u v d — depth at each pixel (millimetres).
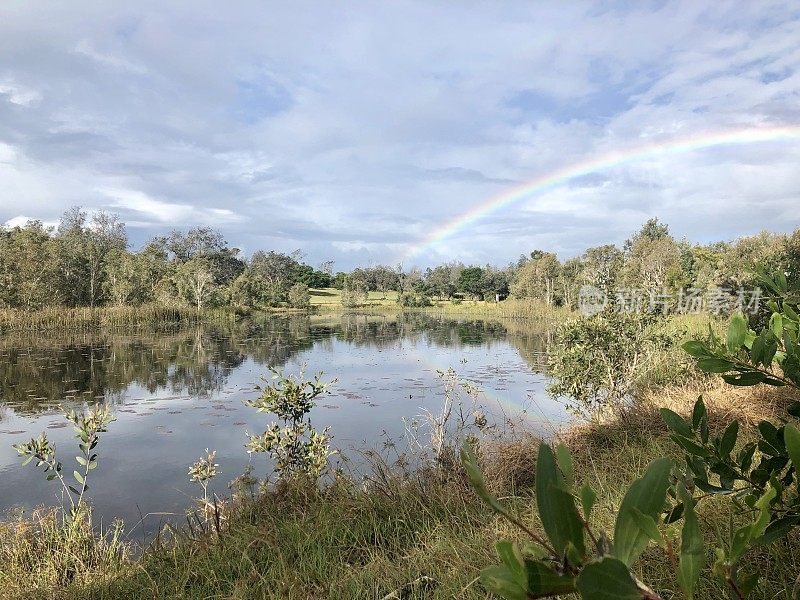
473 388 6887
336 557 3080
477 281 54812
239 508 4164
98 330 27094
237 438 8297
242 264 68750
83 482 4352
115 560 3828
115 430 8781
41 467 7035
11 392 11875
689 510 597
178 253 65125
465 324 31953
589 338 6961
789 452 715
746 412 4449
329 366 15219
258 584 2803
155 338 23469
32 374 14094
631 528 579
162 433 8586
